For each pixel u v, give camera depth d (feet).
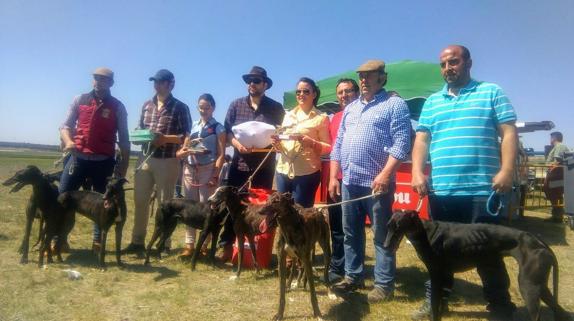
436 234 12.80
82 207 19.29
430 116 13.83
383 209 14.93
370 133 15.03
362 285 16.96
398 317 14.40
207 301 15.60
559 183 34.63
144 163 21.54
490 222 13.25
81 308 14.60
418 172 13.56
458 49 13.06
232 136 20.95
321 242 15.83
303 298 16.01
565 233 29.58
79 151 20.93
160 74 21.38
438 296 12.98
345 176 15.71
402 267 20.47
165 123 21.56
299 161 17.75
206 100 21.06
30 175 18.40
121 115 21.61
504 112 12.55
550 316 14.57
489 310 14.03
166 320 13.89
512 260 21.98
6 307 14.32
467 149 12.98
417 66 30.71
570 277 19.20
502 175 12.23
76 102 21.16
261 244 19.38
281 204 13.16
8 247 21.85
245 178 20.75
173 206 20.29
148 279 17.98
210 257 20.27
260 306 15.20
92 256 21.13
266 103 20.94
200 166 21.13
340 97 19.65
